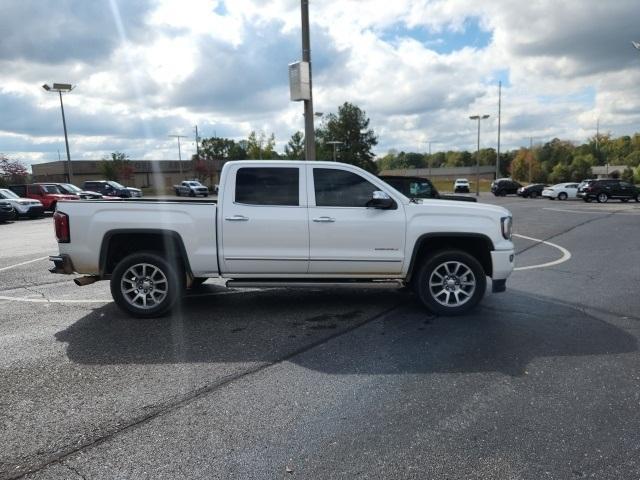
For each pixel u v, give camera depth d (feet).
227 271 19.01
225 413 11.28
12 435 10.40
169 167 223.30
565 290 23.03
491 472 8.98
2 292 24.43
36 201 82.84
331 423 10.78
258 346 15.76
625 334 16.51
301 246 18.70
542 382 12.75
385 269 18.92
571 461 9.27
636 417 10.88
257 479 8.85
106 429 10.62
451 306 18.92
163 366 14.14
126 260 18.81
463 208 18.81
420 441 10.02
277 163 19.01
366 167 296.51
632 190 113.80
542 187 144.97
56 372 13.76
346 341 16.16
